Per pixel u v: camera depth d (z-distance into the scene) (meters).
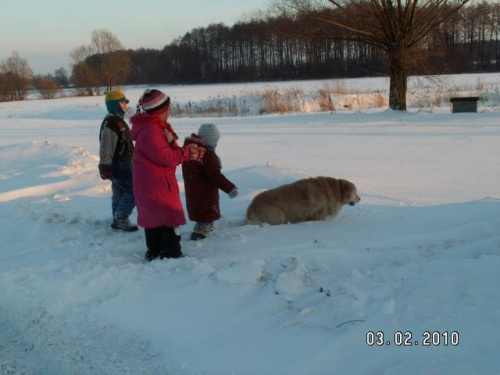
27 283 4.46
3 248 5.73
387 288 3.70
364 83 50.03
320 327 3.30
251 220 6.06
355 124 20.05
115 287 4.21
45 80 80.56
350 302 3.52
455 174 9.63
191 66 102.44
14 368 3.53
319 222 5.95
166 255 4.73
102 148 5.76
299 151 13.55
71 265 4.79
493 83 40.06
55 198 7.90
